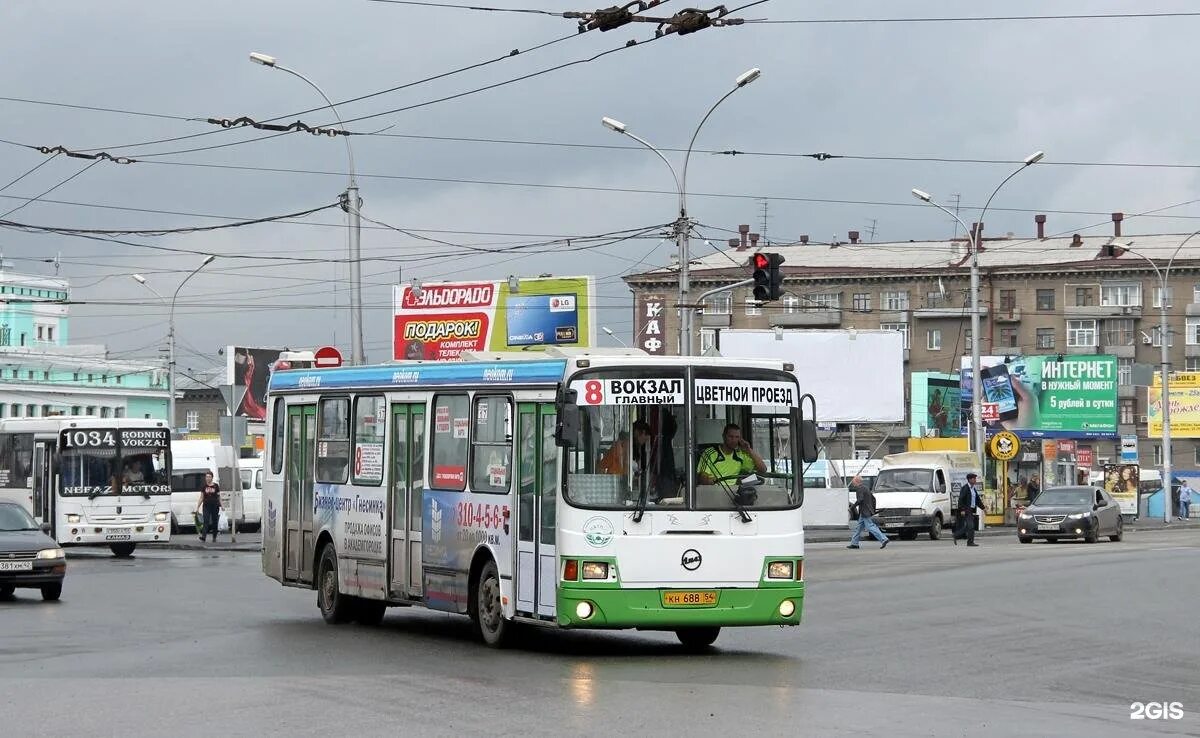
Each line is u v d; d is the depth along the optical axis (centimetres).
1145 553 4288
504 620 1958
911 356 12506
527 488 1919
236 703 1459
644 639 2116
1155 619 2356
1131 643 2020
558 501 1831
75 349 11669
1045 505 5341
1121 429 12331
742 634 2159
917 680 1638
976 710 1403
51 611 2670
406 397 2212
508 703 1440
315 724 1323
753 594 1855
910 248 13025
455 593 2066
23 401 10038
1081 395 8912
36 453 4706
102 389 10794
